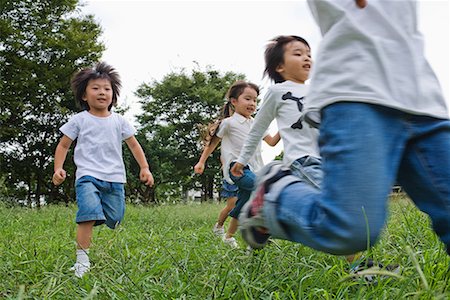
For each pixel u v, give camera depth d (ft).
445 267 9.29
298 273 10.06
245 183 17.39
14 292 10.46
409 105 7.29
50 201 96.48
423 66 7.72
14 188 96.78
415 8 7.96
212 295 8.99
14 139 94.73
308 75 13.78
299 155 12.37
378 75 7.32
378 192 6.97
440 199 7.47
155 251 13.14
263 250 11.46
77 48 91.04
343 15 7.58
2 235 21.47
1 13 89.76
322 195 7.27
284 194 7.88
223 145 20.36
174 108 116.06
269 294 9.24
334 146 7.20
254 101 20.12
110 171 15.57
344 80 7.34
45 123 95.14
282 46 14.06
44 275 11.87
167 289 9.88
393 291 8.77
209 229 24.40
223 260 11.21
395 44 7.54
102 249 13.79
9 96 87.92
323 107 7.45
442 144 7.43
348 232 6.97
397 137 7.31
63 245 16.93
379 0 7.75
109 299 9.69
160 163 107.04
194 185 114.83
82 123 15.97
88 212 14.55
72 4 93.76
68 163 92.38
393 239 13.25
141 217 34.27
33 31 90.07
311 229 7.33
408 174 7.72
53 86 89.97
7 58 87.92
